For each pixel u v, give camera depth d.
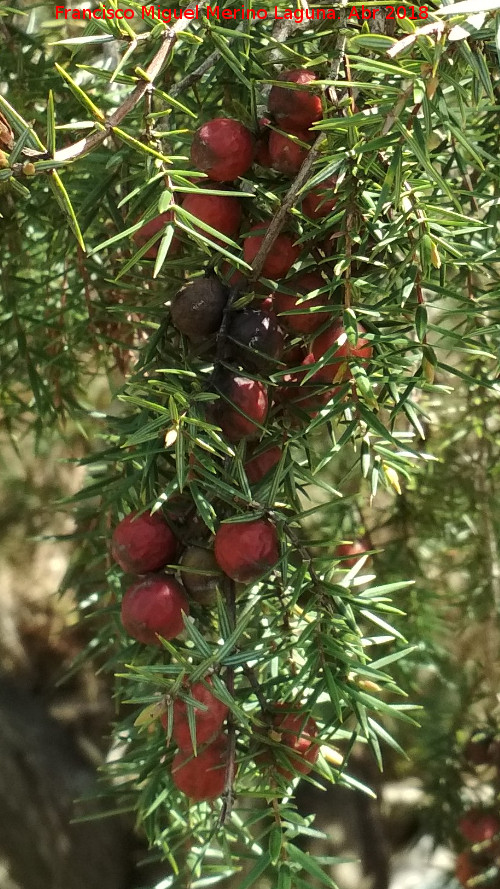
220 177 0.17
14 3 0.25
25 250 0.27
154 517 0.17
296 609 0.18
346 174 0.16
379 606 0.17
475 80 0.16
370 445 0.17
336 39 0.16
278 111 0.16
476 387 0.30
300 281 0.17
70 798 0.66
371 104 0.16
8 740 0.67
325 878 0.16
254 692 0.17
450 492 0.34
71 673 0.25
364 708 0.17
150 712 0.15
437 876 0.54
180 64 0.21
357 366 0.15
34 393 0.27
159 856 0.23
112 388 0.27
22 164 0.14
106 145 0.22
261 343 0.16
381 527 0.33
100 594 0.24
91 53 0.26
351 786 0.19
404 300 0.16
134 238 0.17
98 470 0.29
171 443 0.15
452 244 0.17
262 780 0.18
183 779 0.17
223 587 0.17
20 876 0.64
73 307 0.26
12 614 0.71
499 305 0.16
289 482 0.17
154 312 0.18
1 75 0.25
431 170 0.14
